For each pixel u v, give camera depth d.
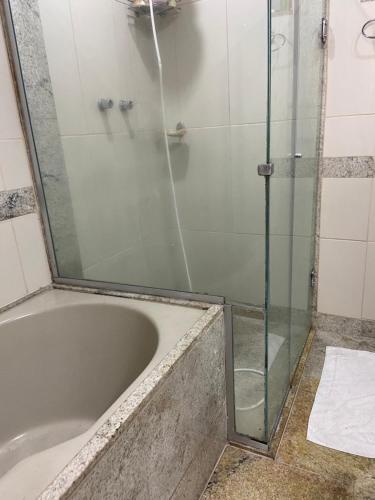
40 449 1.21
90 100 1.51
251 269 1.29
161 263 1.62
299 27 1.19
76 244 1.54
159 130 1.66
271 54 0.97
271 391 1.23
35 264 1.43
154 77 1.64
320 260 1.83
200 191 1.57
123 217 1.70
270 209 1.07
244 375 1.21
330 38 1.53
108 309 1.30
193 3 1.47
